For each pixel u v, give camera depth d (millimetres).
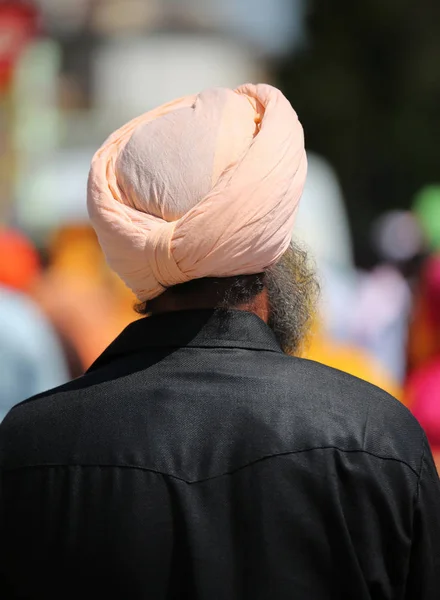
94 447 5117
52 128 23484
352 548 4879
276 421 5004
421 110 43906
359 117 43719
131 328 5461
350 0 44188
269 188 5043
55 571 5094
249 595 4852
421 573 5047
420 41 43938
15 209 18047
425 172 43844
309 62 44156
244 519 4902
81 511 5062
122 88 39031
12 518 5219
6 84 18734
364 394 5168
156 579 4934
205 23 41094
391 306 14555
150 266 5145
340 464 4938
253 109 5441
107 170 5391
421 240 18094
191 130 5219
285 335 5613
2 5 17875
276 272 5430
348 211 42844
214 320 5285
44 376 11148
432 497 5062
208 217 4980
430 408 11141
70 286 13320
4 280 11805
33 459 5211
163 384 5184
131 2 40750
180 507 4938
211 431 5031
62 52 39031
